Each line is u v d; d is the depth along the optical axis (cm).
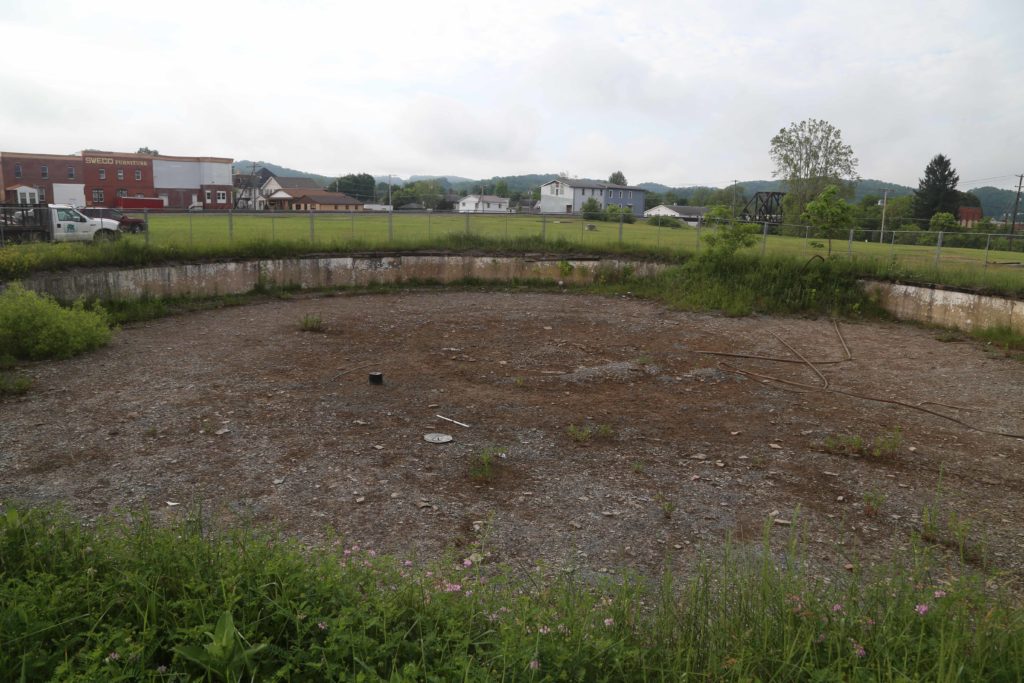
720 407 873
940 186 6956
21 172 7194
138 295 1545
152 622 298
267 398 848
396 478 604
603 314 1620
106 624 287
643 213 9712
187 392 862
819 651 299
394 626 304
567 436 739
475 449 687
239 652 270
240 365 1022
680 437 748
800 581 363
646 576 443
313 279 1916
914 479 635
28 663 261
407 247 2125
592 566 459
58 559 347
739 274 1875
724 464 665
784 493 595
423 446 691
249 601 307
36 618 283
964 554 489
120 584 319
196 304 1583
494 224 3884
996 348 1291
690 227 4822
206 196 8194
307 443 688
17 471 593
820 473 646
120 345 1135
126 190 7731
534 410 834
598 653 282
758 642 298
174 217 4284
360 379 963
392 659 283
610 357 1166
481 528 511
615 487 600
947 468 665
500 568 446
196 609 296
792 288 1756
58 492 550
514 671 262
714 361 1151
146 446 664
